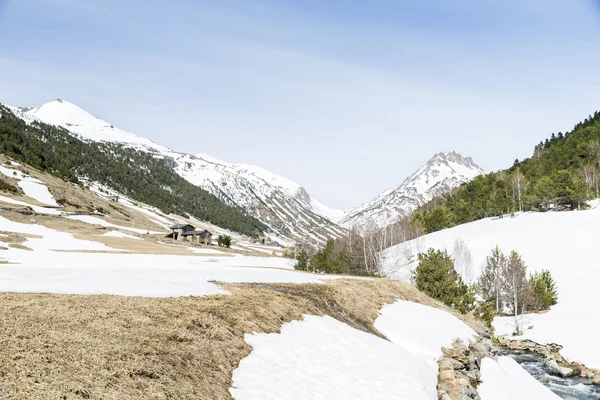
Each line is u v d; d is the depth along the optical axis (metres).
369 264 79.56
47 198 133.25
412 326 27.58
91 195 176.50
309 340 17.72
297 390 12.70
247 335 15.62
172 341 12.41
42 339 10.16
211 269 36.91
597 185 127.44
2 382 7.77
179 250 87.31
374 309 28.77
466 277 80.31
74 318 12.16
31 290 15.31
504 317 62.69
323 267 64.62
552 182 117.38
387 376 16.88
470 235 110.75
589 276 68.12
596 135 158.25
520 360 44.94
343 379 14.86
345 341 19.39
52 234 81.00
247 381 12.22
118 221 135.12
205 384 10.91
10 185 124.81
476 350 28.78
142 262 47.59
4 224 79.56
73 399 7.93
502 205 125.81
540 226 104.06
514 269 62.81
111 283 19.28
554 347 47.72
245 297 19.92
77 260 43.03
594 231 90.25
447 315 33.81
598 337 47.38
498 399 22.69
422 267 45.56
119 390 8.88
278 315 19.08
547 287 63.81
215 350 13.10
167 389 9.71
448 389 19.14
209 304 17.11
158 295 17.25
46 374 8.54
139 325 12.86
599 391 34.97
